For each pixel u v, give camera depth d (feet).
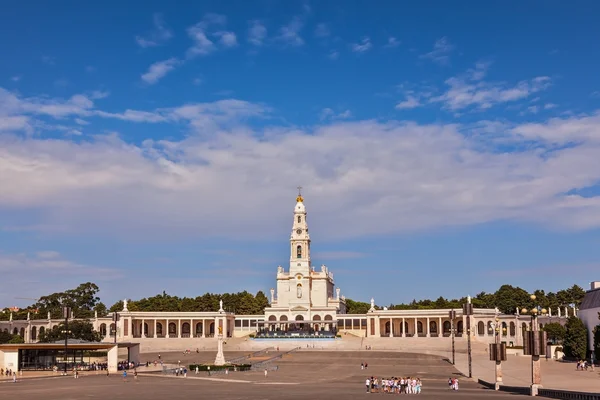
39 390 352.49
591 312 561.43
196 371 479.82
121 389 353.10
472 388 353.72
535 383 290.35
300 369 492.95
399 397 302.25
